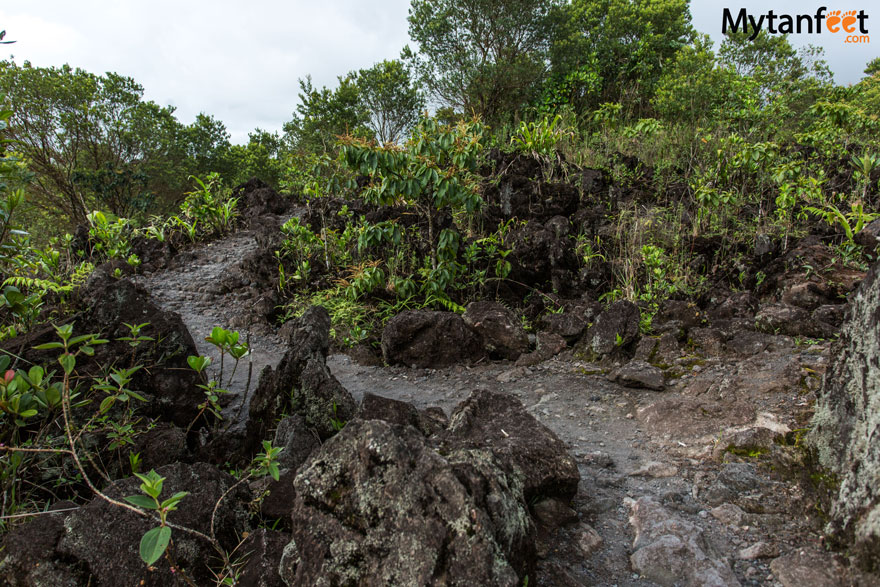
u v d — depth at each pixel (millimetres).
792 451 2764
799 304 5469
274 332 6535
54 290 6035
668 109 14148
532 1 19000
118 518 2070
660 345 4879
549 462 2703
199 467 2414
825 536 2195
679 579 2162
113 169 20094
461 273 6625
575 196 8125
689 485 2869
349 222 8109
